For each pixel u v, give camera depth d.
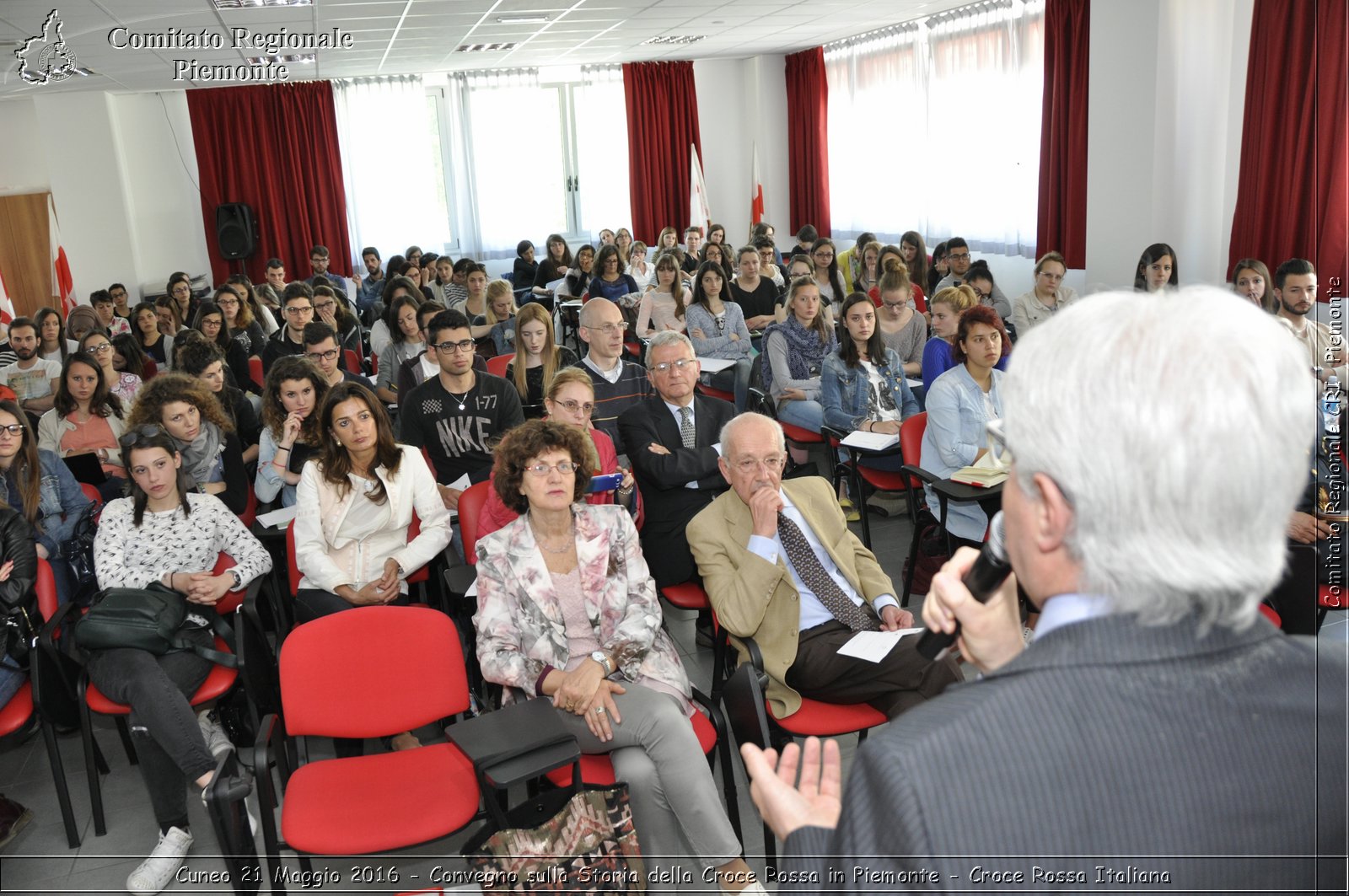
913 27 10.04
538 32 8.82
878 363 4.86
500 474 2.62
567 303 8.80
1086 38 7.66
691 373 3.77
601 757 2.44
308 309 5.85
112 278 10.83
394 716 2.45
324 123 11.36
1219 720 0.62
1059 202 8.16
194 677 2.86
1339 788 0.63
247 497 4.09
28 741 3.42
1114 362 0.62
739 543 2.80
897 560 4.54
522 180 12.36
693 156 12.66
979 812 0.61
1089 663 0.63
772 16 8.93
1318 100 5.60
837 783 0.86
